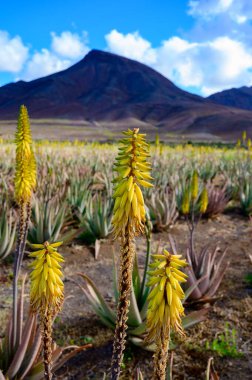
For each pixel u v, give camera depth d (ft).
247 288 18.12
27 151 11.14
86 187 32.73
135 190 6.15
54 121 530.68
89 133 339.98
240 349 13.35
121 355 6.73
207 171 47.50
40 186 29.99
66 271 19.67
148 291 13.98
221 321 15.19
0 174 34.86
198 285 16.35
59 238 22.56
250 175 39.60
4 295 16.83
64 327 14.57
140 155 6.11
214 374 9.16
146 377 12.09
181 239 25.93
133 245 6.33
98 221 23.90
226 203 32.32
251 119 464.65
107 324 14.15
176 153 71.36
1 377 9.84
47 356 6.35
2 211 22.94
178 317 5.76
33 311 6.20
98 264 20.86
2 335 13.62
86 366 12.51
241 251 23.65
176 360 12.80
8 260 20.84
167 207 27.09
